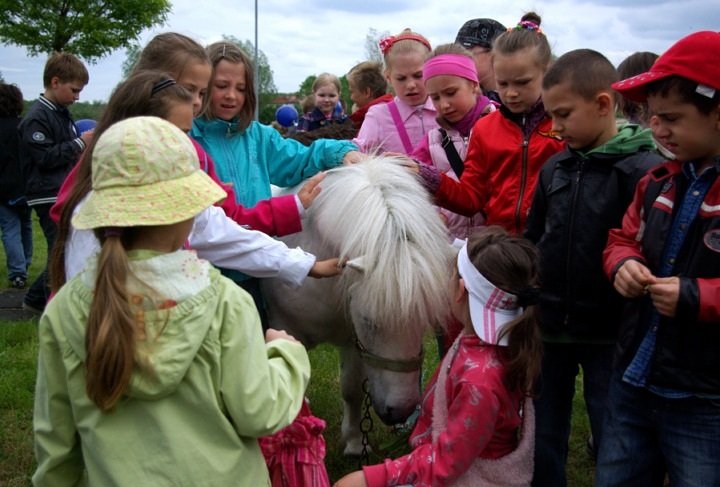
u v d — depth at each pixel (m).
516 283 1.92
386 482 1.93
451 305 2.12
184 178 1.51
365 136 3.50
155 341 1.43
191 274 1.50
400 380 2.24
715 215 1.74
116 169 1.46
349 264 2.13
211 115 2.60
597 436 2.30
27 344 4.70
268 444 1.91
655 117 1.82
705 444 1.81
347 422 3.18
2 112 6.18
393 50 3.45
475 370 1.91
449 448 1.88
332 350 4.70
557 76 2.15
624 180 2.15
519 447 2.02
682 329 1.79
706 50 1.70
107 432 1.50
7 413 3.70
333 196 2.37
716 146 1.76
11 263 6.45
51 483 1.65
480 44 4.04
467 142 3.10
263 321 2.78
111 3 23.77
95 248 1.83
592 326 2.23
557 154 2.36
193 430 1.52
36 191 5.32
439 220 2.31
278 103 34.09
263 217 2.37
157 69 2.29
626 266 1.87
